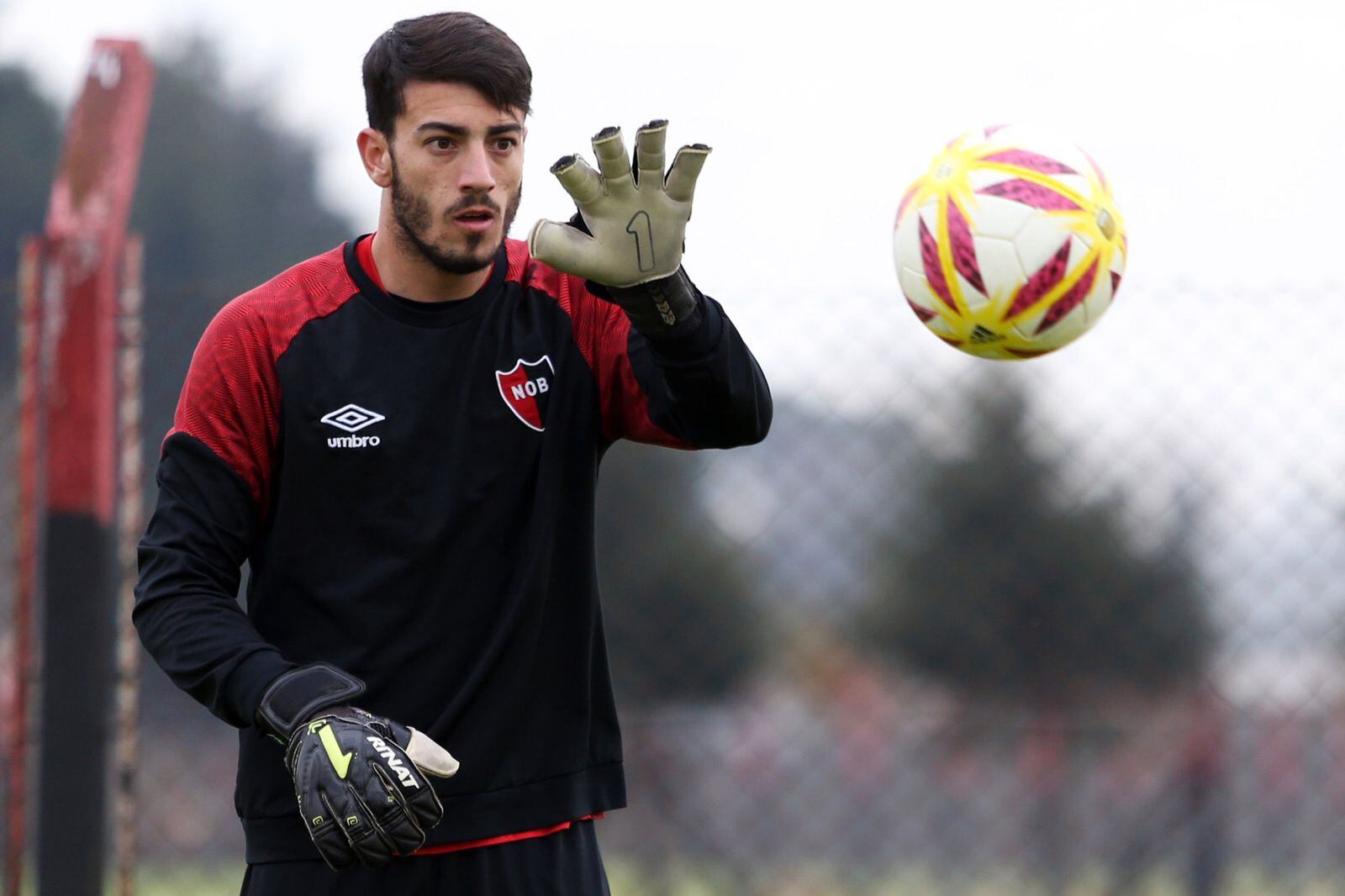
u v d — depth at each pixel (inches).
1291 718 672.4
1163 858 698.8
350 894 349.1
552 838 359.6
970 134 354.6
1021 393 757.3
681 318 327.6
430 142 328.2
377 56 334.0
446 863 348.2
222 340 341.4
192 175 2556.6
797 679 788.6
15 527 569.9
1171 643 714.8
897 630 795.4
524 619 348.8
